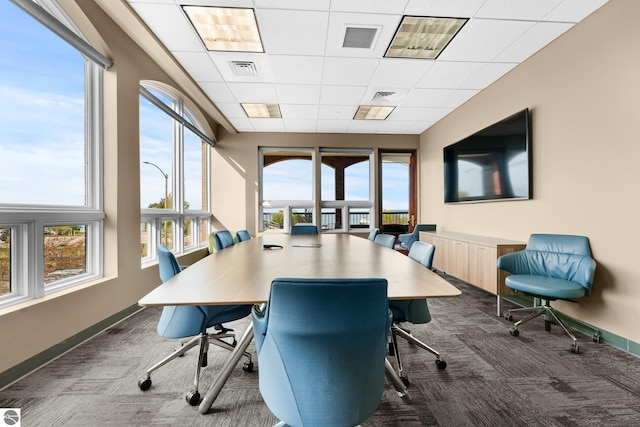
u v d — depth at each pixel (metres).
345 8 2.36
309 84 3.73
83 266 2.46
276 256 2.19
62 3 2.12
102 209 2.56
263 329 1.04
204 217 5.36
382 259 2.04
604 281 2.30
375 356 0.99
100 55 2.39
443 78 3.57
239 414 1.47
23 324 1.76
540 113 2.94
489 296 3.51
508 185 3.32
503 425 1.39
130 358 2.00
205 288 1.30
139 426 1.38
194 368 1.89
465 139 4.20
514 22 2.53
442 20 2.50
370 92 3.97
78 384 1.70
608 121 2.28
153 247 3.54
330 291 0.87
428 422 1.41
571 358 2.02
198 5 2.34
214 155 5.70
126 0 2.29
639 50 2.06
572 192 2.58
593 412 1.48
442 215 5.07
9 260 1.84
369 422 1.41
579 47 2.51
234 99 4.20
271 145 5.77
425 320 1.76
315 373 0.93
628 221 2.14
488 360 1.99
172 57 3.08
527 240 3.12
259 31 2.65
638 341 2.07
